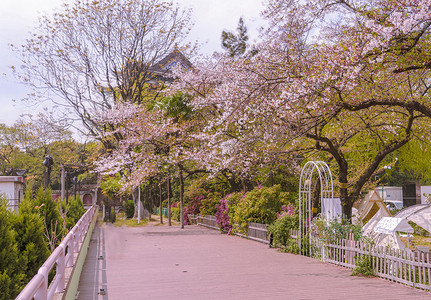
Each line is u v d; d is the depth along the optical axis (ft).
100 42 128.57
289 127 43.52
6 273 20.26
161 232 85.05
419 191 111.65
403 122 54.70
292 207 61.16
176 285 31.07
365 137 67.36
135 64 134.41
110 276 34.76
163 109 95.30
